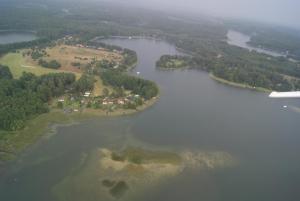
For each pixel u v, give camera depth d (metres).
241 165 153.38
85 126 175.25
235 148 170.25
